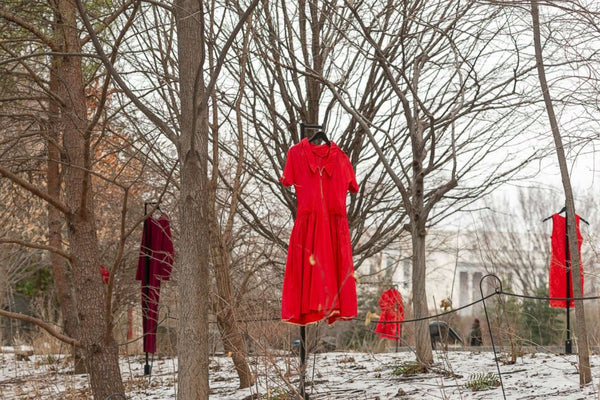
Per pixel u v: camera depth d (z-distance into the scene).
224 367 10.72
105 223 13.23
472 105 8.34
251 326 6.61
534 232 32.56
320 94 9.51
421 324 8.94
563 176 7.25
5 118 8.37
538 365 8.83
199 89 5.73
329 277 6.24
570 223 7.27
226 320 7.38
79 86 7.82
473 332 14.15
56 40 7.58
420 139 8.81
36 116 7.70
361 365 10.07
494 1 6.14
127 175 9.66
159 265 9.37
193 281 5.52
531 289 30.59
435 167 9.03
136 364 12.09
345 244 6.43
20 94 8.10
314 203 6.42
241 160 7.71
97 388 7.39
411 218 8.96
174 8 5.85
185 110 5.66
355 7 8.49
